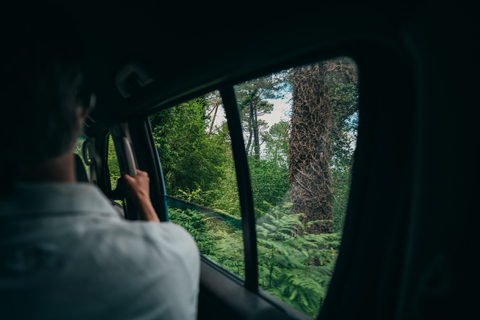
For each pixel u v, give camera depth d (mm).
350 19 756
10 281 312
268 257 2260
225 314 1653
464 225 463
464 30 463
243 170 1734
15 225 333
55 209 357
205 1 1128
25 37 315
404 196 766
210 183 6961
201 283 1931
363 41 841
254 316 1501
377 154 865
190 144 7102
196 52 1425
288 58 1133
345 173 3346
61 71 352
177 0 1232
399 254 761
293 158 3203
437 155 516
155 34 1523
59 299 322
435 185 516
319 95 3096
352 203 972
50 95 339
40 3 337
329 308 1019
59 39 347
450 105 492
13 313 308
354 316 934
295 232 2822
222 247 2916
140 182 956
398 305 583
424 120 544
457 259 464
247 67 1311
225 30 1190
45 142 343
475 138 457
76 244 348
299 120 3189
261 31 1055
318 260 2322
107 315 337
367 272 900
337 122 3562
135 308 352
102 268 345
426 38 528
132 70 1854
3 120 314
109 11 1543
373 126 898
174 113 6828
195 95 1834
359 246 926
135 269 364
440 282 483
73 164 421
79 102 398
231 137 1746
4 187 328
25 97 319
